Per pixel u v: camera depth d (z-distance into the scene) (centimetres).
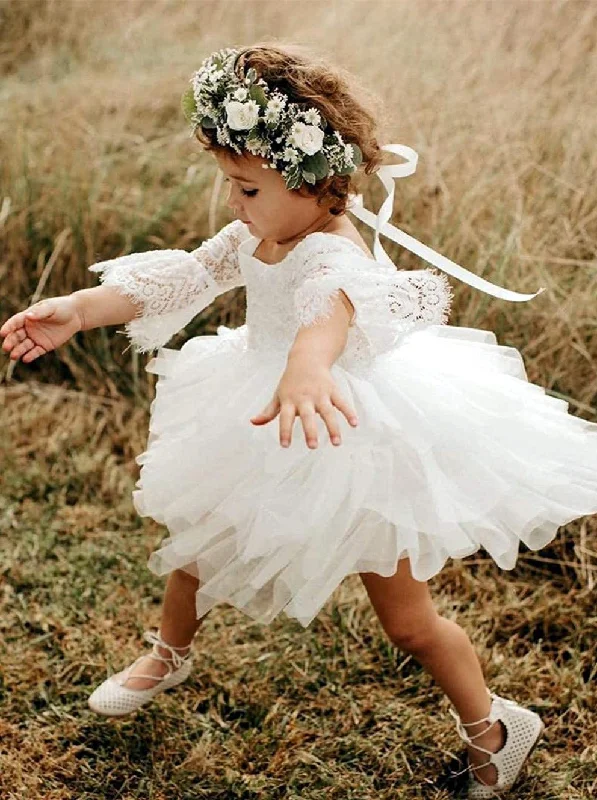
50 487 304
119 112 425
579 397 293
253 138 168
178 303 202
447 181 338
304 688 232
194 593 203
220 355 194
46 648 243
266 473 173
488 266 309
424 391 178
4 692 227
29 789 202
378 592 186
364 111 183
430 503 170
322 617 251
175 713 222
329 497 168
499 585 267
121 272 198
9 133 410
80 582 264
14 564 270
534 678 233
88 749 213
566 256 316
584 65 367
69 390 356
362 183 339
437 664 192
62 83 465
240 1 487
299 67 175
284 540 168
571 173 327
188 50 475
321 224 184
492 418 181
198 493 180
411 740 216
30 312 188
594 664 236
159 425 196
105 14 516
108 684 216
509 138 347
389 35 410
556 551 272
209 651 241
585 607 254
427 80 373
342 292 163
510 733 199
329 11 448
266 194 176
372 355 171
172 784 205
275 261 187
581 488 181
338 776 206
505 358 202
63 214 372
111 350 354
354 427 157
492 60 376
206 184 372
